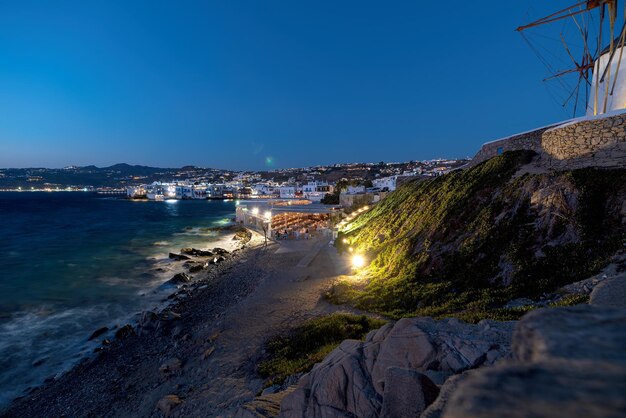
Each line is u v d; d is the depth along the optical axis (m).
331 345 15.59
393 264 25.92
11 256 51.28
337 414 7.36
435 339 7.71
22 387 18.30
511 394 1.62
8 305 30.31
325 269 32.19
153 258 50.03
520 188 22.16
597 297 5.96
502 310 13.51
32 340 23.58
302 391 8.45
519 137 30.06
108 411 15.10
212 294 31.06
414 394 5.92
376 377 7.61
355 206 62.12
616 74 23.20
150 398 15.37
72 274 40.84
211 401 13.77
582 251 15.66
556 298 13.58
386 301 20.36
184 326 23.80
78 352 21.89
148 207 160.00
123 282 37.41
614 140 18.95
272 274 33.31
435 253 23.20
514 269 17.12
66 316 27.83
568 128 21.66
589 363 1.88
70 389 17.67
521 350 2.61
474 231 22.08
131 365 19.23
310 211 63.81
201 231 79.38
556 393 1.54
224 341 19.27
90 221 99.94
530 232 18.72
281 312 22.38
